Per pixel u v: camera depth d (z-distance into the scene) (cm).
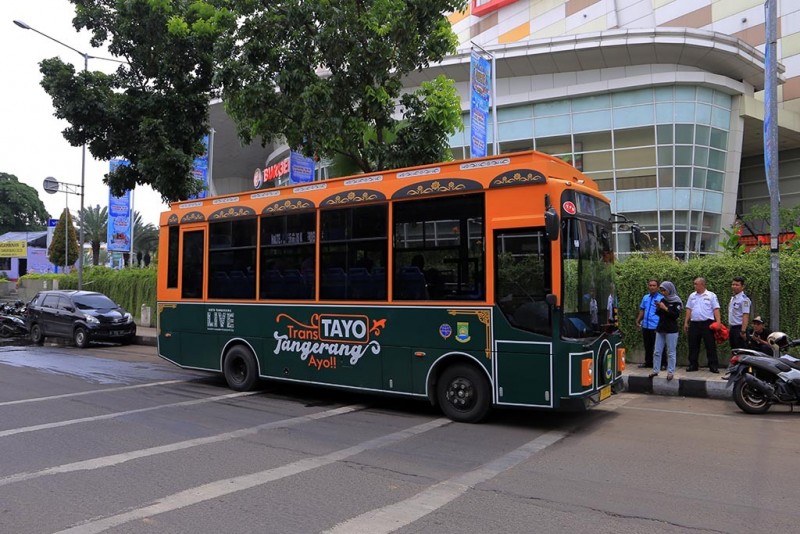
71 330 1831
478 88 1495
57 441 677
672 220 2800
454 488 512
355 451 633
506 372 711
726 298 1123
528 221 691
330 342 867
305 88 1109
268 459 604
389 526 427
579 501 479
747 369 830
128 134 1700
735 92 2914
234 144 4338
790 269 1066
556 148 3044
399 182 801
